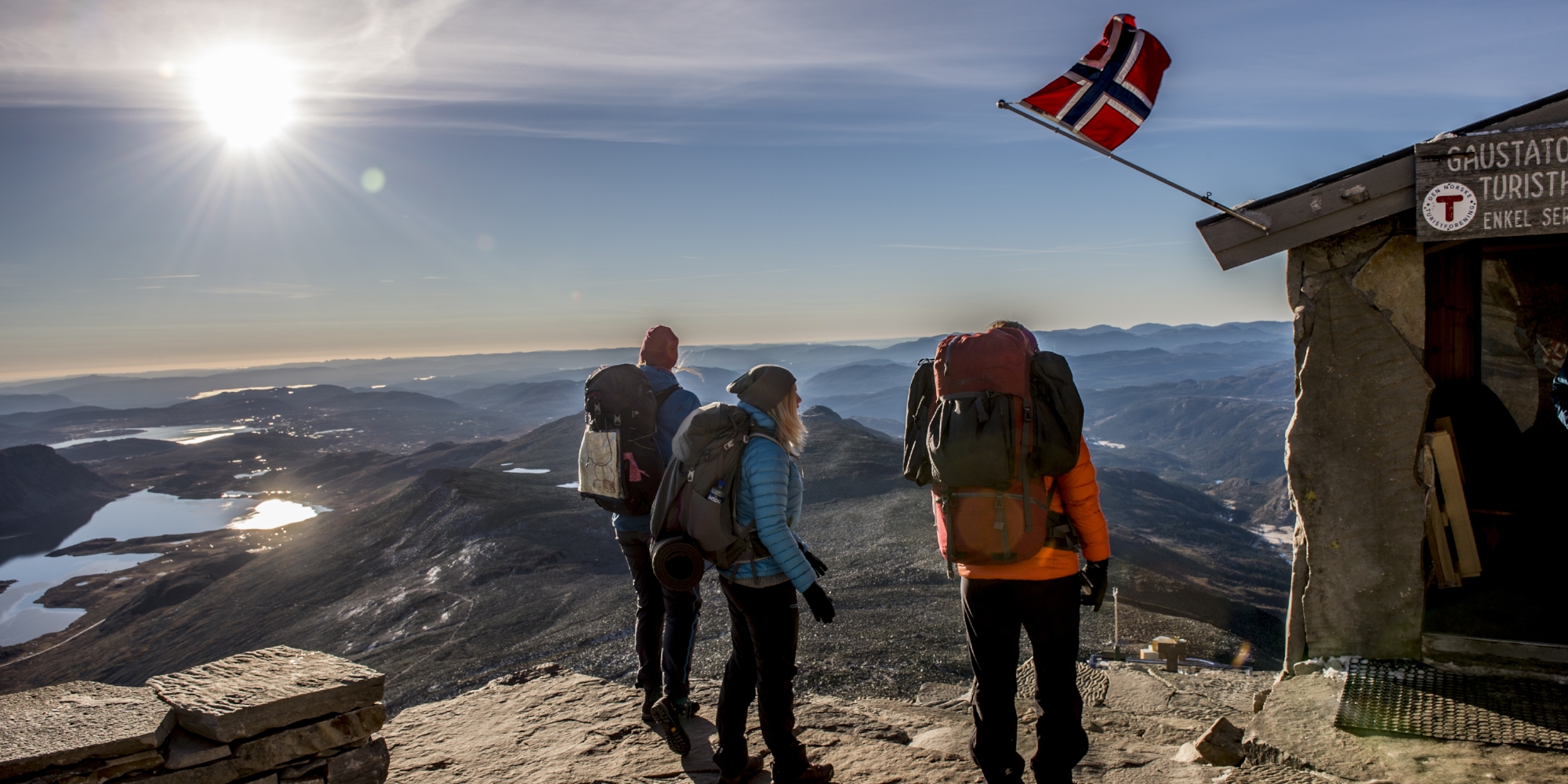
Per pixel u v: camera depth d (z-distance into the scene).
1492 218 4.53
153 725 2.53
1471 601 5.21
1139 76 5.20
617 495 4.24
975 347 3.14
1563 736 3.75
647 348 4.55
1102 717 6.21
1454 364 6.68
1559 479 6.36
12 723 2.50
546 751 4.04
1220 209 4.99
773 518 3.23
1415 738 3.91
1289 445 5.03
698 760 3.92
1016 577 3.07
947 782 3.68
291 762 2.81
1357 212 4.80
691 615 4.09
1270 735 4.13
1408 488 4.78
